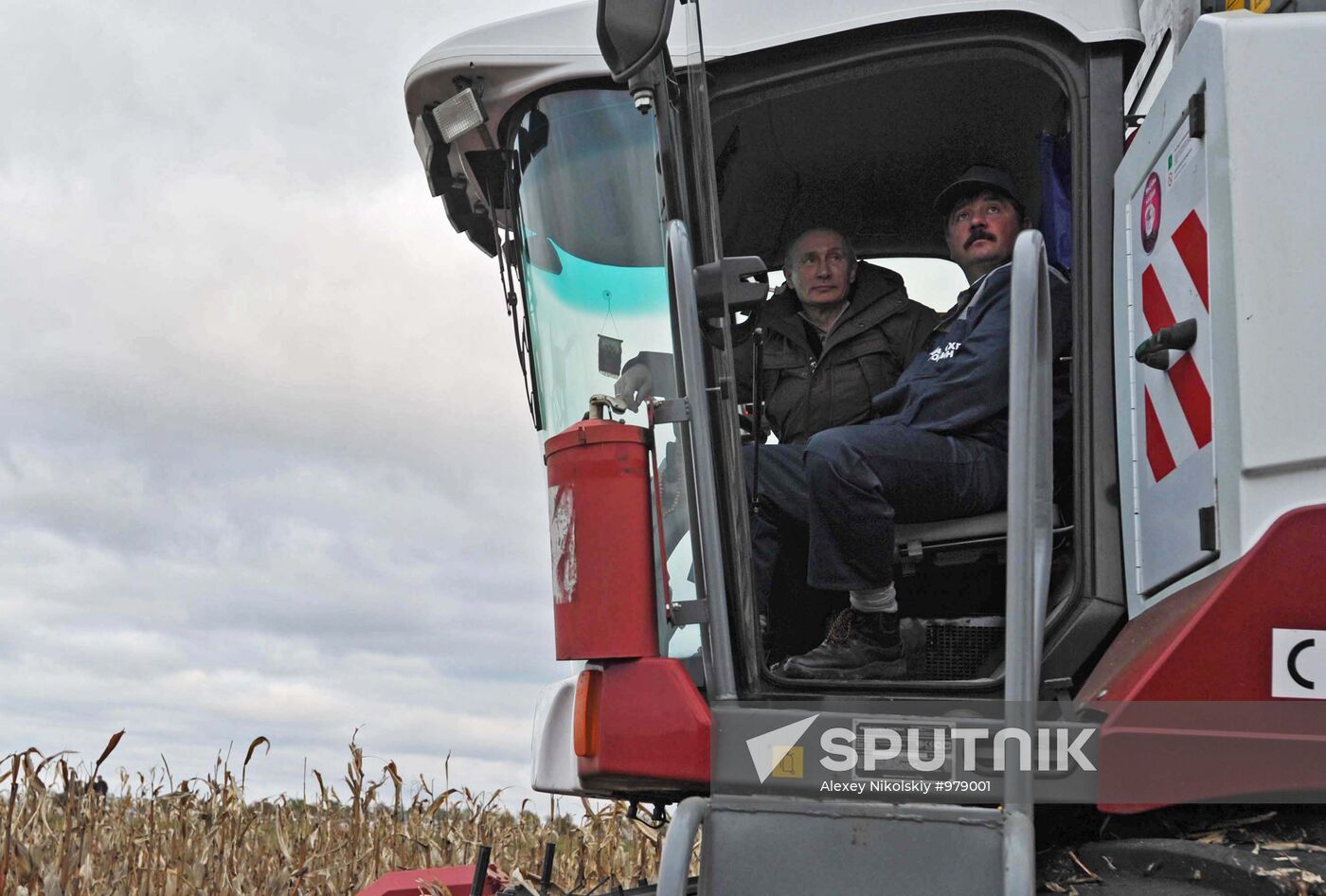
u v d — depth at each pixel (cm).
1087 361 361
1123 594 351
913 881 266
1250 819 300
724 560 344
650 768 320
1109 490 355
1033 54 375
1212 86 308
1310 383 293
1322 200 298
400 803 741
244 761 709
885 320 441
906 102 440
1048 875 297
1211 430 304
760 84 389
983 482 376
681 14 388
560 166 406
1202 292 311
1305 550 290
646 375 394
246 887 705
